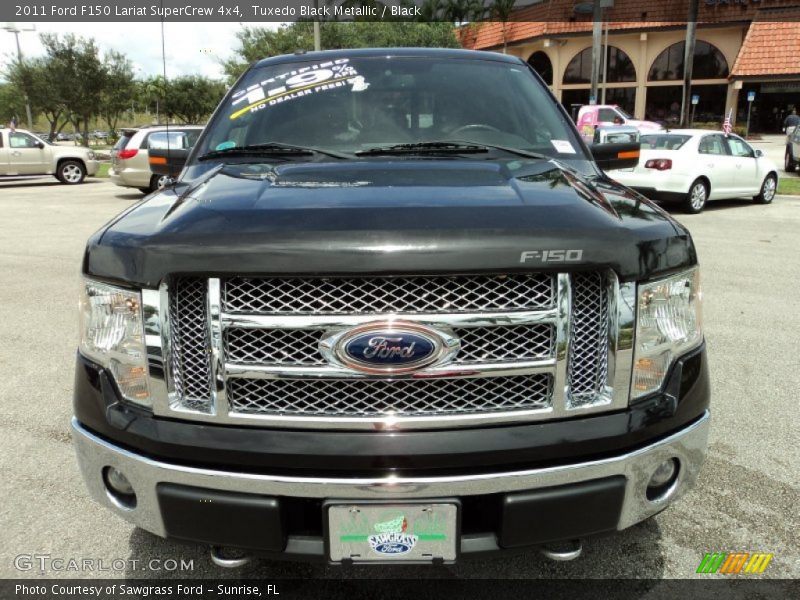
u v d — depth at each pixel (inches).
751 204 525.0
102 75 1467.8
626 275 67.5
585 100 1622.8
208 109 1560.0
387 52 129.1
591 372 69.3
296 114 116.5
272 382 66.9
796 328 202.7
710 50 1472.7
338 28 1397.6
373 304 64.0
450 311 64.0
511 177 85.1
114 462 72.8
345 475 67.0
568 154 111.1
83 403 75.8
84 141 1520.7
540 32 1593.3
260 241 63.1
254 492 67.8
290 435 66.9
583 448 68.6
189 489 69.4
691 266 74.8
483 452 66.4
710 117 1508.4
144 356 68.9
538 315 64.9
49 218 469.7
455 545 68.6
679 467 76.7
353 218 66.1
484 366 65.4
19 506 110.3
